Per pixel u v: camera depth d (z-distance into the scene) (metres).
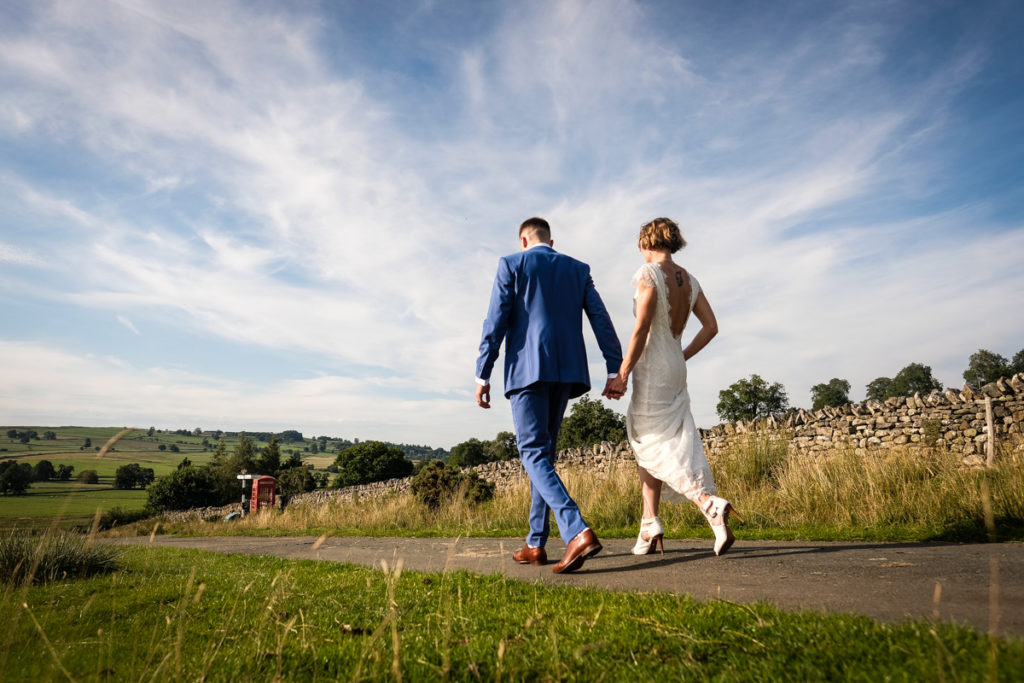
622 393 3.87
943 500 5.50
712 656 1.84
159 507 40.81
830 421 13.76
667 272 3.78
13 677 2.22
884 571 3.02
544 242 4.18
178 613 3.28
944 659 1.51
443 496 12.11
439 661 2.05
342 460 56.91
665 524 6.26
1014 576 2.73
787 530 5.32
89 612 3.50
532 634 2.29
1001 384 12.06
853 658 1.66
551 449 4.10
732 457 9.78
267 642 2.46
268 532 14.14
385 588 3.53
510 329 3.93
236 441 105.31
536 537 4.16
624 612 2.40
